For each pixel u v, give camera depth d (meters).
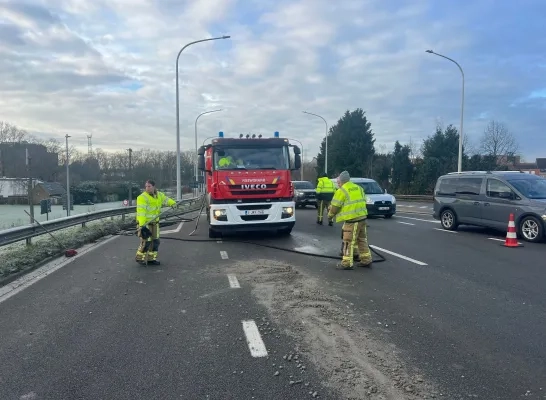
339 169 63.75
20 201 56.44
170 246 11.57
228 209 12.09
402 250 10.62
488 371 4.03
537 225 11.58
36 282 7.57
